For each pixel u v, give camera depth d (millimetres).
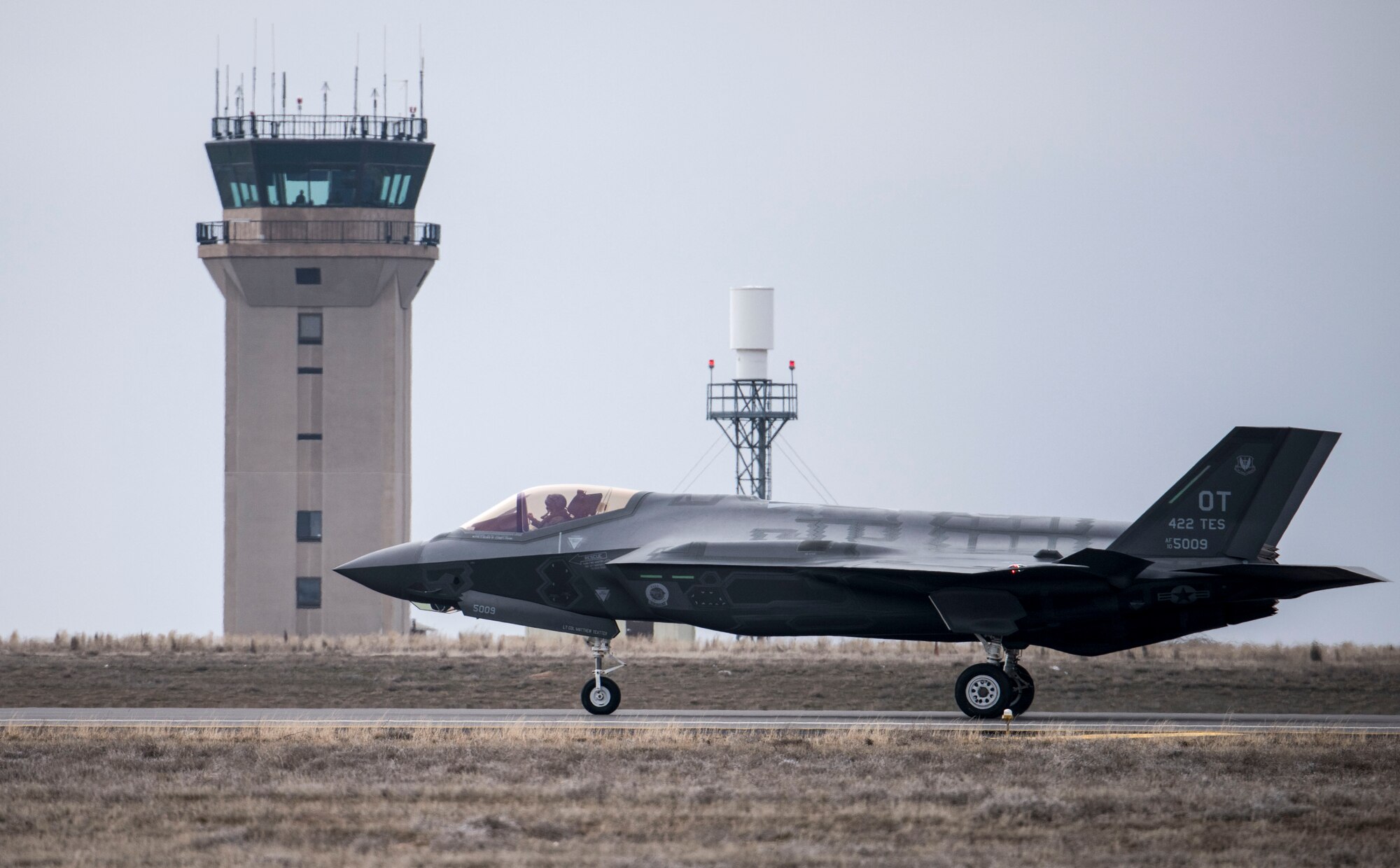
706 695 139500
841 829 65938
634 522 117625
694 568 112000
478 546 118438
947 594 107688
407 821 67188
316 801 71562
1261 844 63875
